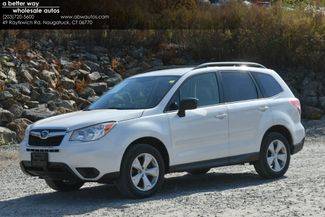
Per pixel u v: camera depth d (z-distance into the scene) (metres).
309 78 25.14
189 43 26.73
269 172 11.11
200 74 10.62
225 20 27.55
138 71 24.58
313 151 15.89
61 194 10.38
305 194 9.49
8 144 17.58
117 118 9.36
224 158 10.48
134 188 9.34
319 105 23.69
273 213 8.17
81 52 25.31
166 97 10.00
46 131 9.31
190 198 9.41
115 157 9.14
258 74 11.48
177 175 12.41
